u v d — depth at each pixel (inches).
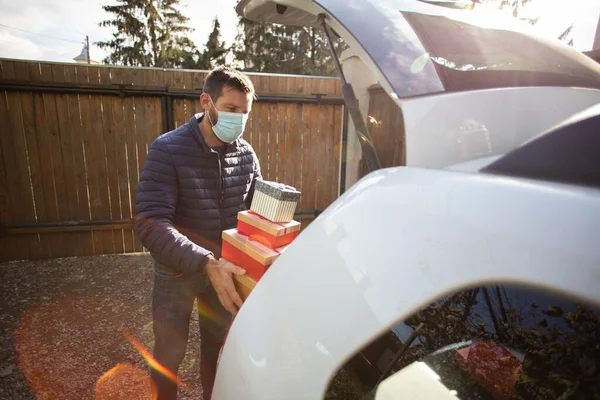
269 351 28.1
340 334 24.3
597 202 18.8
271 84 187.8
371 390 22.7
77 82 168.6
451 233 21.5
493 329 19.9
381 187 27.2
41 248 181.2
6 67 159.5
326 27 42.5
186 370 103.9
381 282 23.3
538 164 22.9
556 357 18.3
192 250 52.6
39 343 114.7
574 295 17.0
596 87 32.3
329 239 27.7
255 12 63.6
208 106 65.1
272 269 31.8
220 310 73.3
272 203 46.1
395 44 35.4
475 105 29.1
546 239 18.5
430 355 21.7
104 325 125.9
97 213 183.3
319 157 199.6
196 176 64.5
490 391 20.7
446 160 27.6
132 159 181.8
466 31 39.3
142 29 994.7
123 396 92.6
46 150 171.5
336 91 193.9
